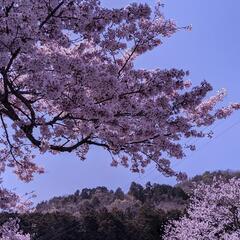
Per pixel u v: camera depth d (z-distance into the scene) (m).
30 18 7.29
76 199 112.50
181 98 9.86
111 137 10.27
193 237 37.31
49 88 8.02
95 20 9.41
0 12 7.22
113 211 83.69
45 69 8.55
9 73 9.17
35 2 8.22
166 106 9.79
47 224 61.62
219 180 37.09
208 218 36.66
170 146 10.80
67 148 9.94
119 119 9.68
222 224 35.97
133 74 10.03
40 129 11.20
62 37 9.38
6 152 12.40
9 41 7.25
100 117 8.95
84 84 8.87
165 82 9.73
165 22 10.44
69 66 8.51
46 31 9.01
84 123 10.25
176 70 9.77
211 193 36.16
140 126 9.74
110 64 9.58
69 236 66.19
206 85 9.89
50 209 83.50
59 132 11.29
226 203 35.84
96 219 73.38
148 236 76.44
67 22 9.25
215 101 11.66
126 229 75.94
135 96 9.94
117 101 9.31
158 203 130.88
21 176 13.08
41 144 9.61
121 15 9.52
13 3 7.25
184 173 11.52
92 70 8.66
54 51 9.16
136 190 133.12
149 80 9.82
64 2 8.91
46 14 8.48
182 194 134.75
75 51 10.06
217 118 11.66
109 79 8.88
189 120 11.28
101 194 126.38
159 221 78.12
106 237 72.19
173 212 79.62
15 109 11.50
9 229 17.11
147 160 11.94
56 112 11.40
